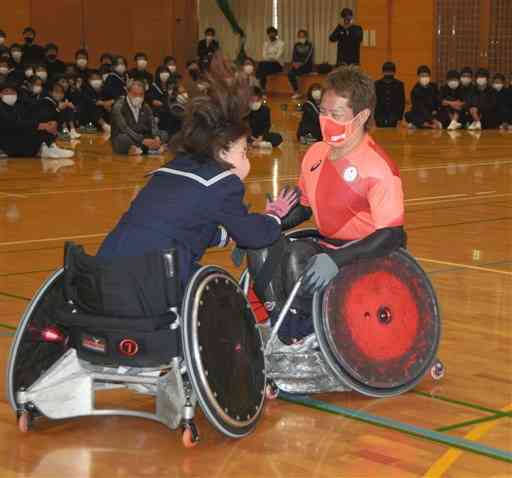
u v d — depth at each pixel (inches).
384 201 180.4
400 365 182.1
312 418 171.8
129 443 161.8
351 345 177.2
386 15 1052.5
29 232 356.8
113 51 1185.4
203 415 174.9
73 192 459.8
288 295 179.9
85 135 788.6
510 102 846.5
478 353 209.0
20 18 1094.4
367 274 180.9
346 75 181.5
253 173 533.0
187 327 152.9
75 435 165.5
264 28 1229.7
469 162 587.5
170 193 163.6
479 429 165.5
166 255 156.3
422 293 186.7
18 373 165.0
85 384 166.4
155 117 756.0
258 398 164.7
